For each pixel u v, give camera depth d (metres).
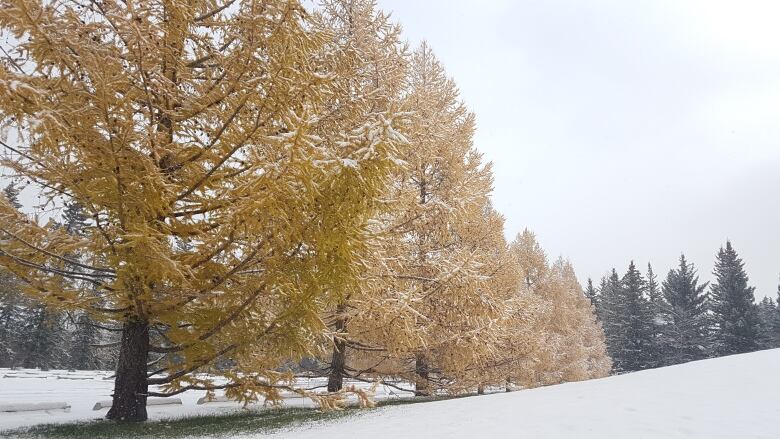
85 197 6.48
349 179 6.14
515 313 14.34
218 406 11.95
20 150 6.95
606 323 64.81
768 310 77.06
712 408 6.36
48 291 7.14
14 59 6.43
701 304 64.88
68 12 6.25
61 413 9.64
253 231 6.51
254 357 8.25
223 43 7.87
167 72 7.52
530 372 16.77
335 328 12.15
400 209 9.86
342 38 11.70
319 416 8.13
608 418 5.97
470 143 15.75
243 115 7.24
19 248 7.11
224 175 7.44
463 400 9.20
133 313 7.25
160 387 8.41
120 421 7.36
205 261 7.09
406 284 12.30
